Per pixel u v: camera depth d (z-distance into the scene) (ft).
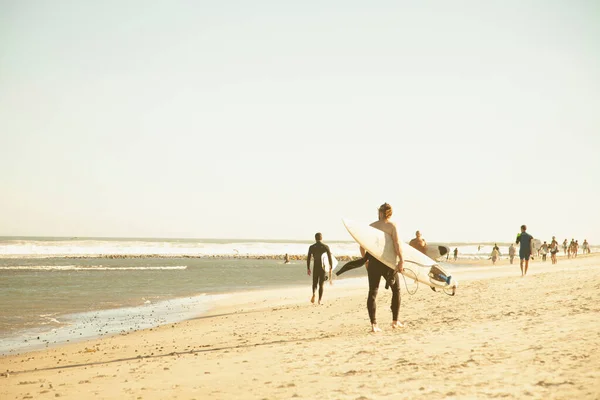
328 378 17.74
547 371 16.17
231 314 48.73
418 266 29.96
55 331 41.73
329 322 36.65
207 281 103.30
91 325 44.86
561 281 50.42
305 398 15.26
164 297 69.41
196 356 25.68
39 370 25.50
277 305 54.49
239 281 104.17
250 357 23.50
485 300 40.55
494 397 13.87
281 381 17.90
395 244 27.76
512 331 24.44
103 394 18.04
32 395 18.60
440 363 18.63
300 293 69.72
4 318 49.32
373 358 20.58
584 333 22.15
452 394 14.40
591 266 89.61
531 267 114.42
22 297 69.00
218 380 19.03
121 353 29.84
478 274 90.79
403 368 18.30
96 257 228.84
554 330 23.58
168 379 19.99
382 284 70.74
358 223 27.81
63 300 65.67
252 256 280.10
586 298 34.83
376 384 16.25
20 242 294.66
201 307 57.06
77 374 23.00
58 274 118.21
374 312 28.19
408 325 30.91
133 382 19.92
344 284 87.56
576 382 14.65
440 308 38.45
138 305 60.13
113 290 80.69
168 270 144.56
